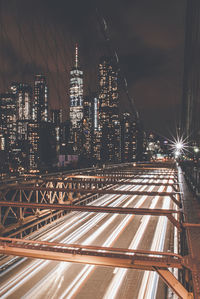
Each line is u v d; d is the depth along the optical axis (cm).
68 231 2542
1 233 2166
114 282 1483
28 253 823
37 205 1295
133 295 1333
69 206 1238
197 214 1417
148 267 738
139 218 3053
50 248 809
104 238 2302
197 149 4212
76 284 1472
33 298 1334
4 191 2439
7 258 1883
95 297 1322
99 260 775
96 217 3138
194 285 595
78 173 4412
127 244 2127
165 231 2494
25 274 1616
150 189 5566
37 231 2539
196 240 883
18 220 2409
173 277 714
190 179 2869
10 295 1366
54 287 1442
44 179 3038
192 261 716
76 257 789
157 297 1308
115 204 3988
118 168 7419
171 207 3706
